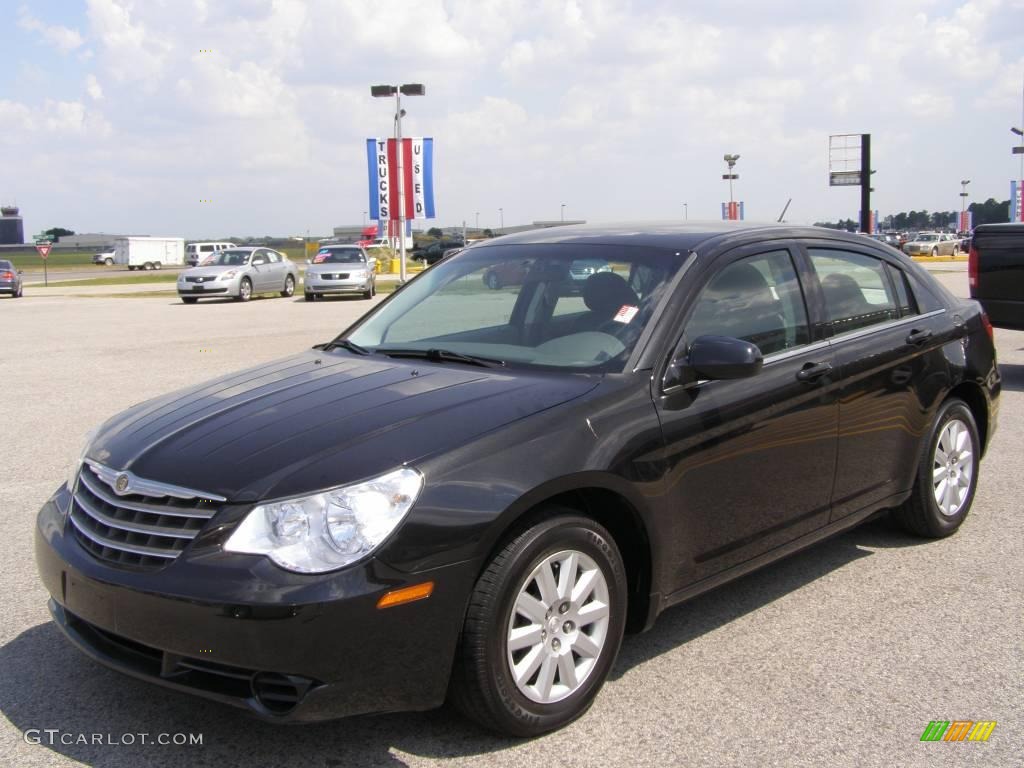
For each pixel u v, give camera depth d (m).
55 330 18.55
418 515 3.02
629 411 3.60
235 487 3.08
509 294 4.43
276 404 3.66
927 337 5.11
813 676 3.80
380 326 4.71
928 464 5.16
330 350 4.64
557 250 4.57
